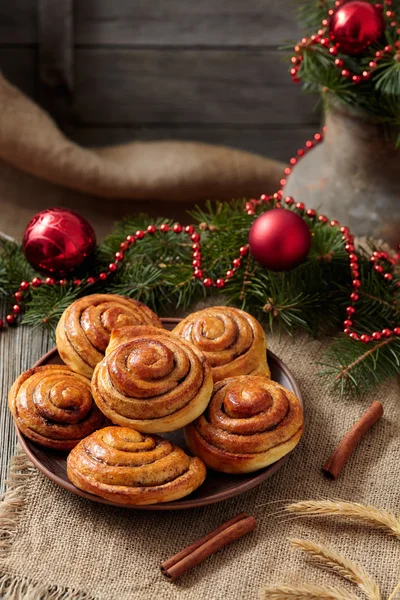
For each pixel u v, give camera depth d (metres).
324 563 1.05
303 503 1.06
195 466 1.06
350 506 1.05
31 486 1.09
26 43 1.68
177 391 1.07
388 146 1.33
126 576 1.04
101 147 1.77
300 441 1.15
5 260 1.33
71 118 1.76
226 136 1.82
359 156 1.36
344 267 1.31
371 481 1.12
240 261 1.29
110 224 1.61
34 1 1.65
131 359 1.08
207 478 1.08
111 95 1.75
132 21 1.69
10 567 1.04
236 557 1.05
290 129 1.82
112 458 1.04
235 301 1.30
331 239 1.30
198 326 1.15
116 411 1.07
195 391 1.08
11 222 1.57
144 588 1.03
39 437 1.08
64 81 1.70
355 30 1.25
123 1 1.67
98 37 1.69
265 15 1.70
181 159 1.57
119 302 1.19
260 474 1.07
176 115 1.79
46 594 1.02
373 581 1.02
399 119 1.29
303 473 1.12
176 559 1.04
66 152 1.53
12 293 1.32
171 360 1.08
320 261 1.30
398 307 1.27
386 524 1.05
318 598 1.00
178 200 1.60
